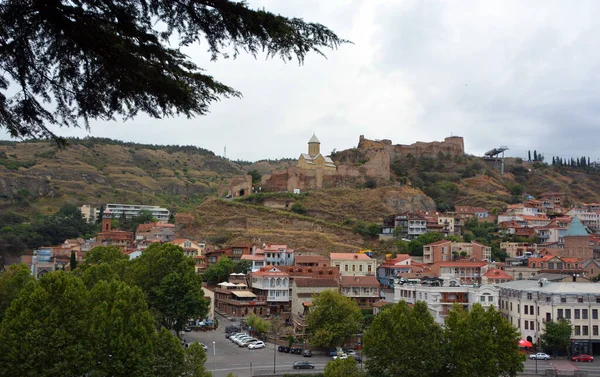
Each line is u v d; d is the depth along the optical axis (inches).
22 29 667.4
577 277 6358.3
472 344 3713.1
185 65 728.3
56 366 2812.5
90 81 714.8
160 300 4808.1
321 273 6771.7
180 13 693.3
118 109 742.5
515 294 5541.3
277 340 5221.5
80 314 3112.7
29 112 723.4
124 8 684.1
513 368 3767.2
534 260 7367.1
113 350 2977.4
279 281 6515.8
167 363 3093.0
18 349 2842.0
